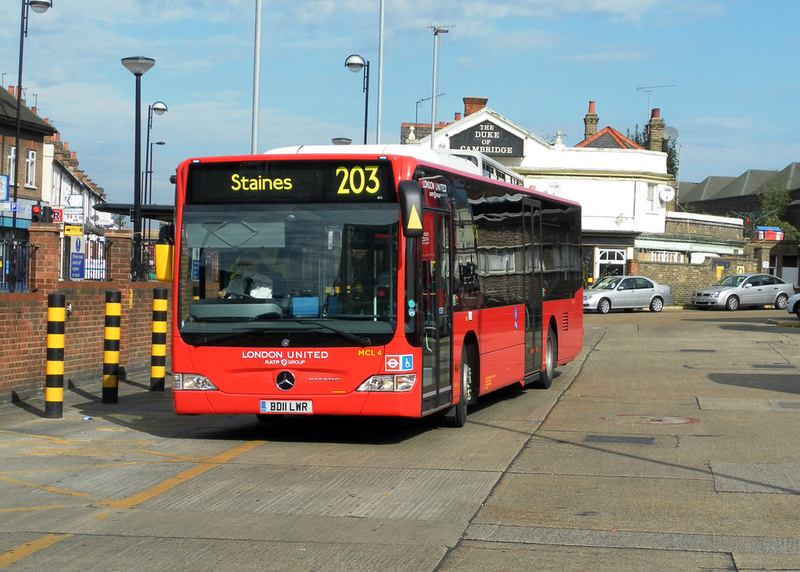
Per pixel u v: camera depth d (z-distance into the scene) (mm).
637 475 9094
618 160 55938
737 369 19828
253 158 10719
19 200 47906
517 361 14758
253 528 7102
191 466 9539
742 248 62719
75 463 9719
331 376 10383
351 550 6508
